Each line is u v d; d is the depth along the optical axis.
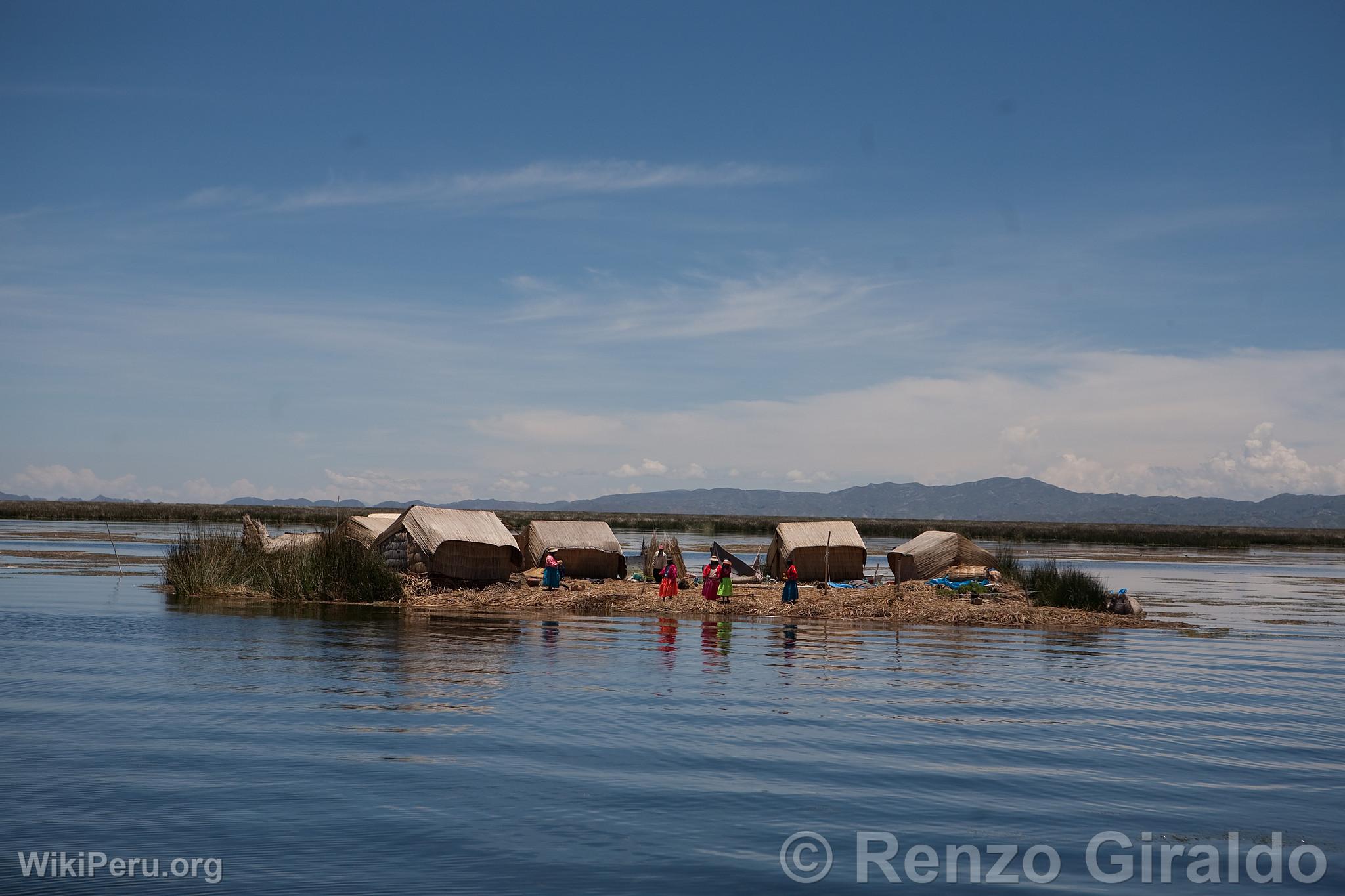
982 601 32.41
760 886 8.59
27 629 22.48
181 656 19.33
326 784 11.12
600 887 8.46
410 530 35.97
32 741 12.59
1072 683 18.98
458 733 13.54
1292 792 11.85
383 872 8.68
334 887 8.31
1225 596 42.44
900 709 15.94
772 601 32.38
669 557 39.66
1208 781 12.20
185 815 10.03
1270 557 88.94
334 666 18.56
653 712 15.17
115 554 44.16
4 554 47.09
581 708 15.28
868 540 110.06
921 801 11.11
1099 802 11.27
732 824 10.15
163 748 12.42
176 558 33.53
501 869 8.80
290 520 103.06
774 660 20.80
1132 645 25.03
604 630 25.52
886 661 21.14
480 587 35.72
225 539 35.19
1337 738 14.69
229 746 12.57
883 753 13.06
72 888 8.13
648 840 9.62
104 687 16.06
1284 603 39.88
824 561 40.75
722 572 32.47
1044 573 35.09
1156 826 10.52
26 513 112.56
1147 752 13.56
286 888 8.27
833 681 18.33
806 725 14.55
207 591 31.69
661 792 11.14
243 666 18.38
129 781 11.05
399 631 24.17
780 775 11.93
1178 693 18.17
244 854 9.03
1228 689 18.75
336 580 31.81
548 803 10.64
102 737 12.84
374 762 12.00
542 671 18.64
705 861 9.13
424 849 9.23
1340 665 22.34
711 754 12.77
